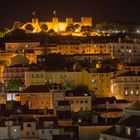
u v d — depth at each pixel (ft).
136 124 585.22
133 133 570.05
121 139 574.15
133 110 640.58
